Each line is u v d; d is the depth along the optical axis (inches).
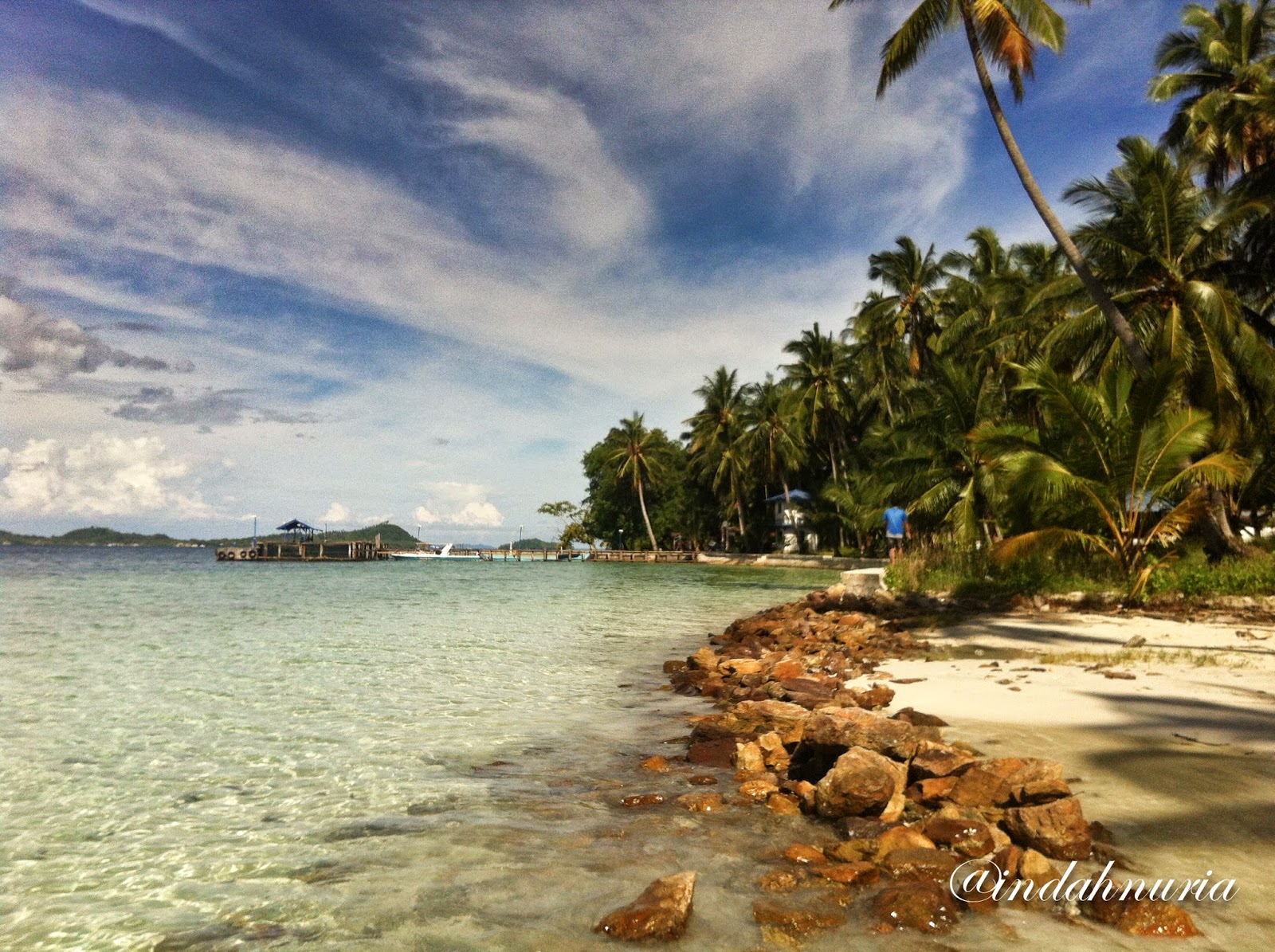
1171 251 773.9
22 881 172.2
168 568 2652.6
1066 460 679.1
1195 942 124.8
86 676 444.1
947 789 197.9
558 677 447.8
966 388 1138.7
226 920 151.9
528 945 135.6
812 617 678.5
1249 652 414.0
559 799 221.8
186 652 547.5
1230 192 828.6
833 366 2127.2
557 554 3745.1
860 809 192.4
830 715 243.4
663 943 132.3
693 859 171.6
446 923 145.7
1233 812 179.5
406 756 274.7
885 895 142.1
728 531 3053.6
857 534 2106.3
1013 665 404.8
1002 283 1305.4
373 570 2460.6
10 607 957.8
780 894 149.8
